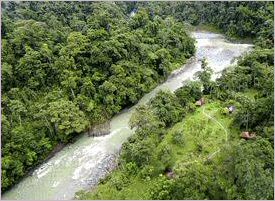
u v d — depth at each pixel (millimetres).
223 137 56906
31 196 53531
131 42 79562
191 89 69250
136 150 52969
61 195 52969
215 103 66875
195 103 67188
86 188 53438
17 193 54406
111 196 49875
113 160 58125
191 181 46188
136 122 59625
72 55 74375
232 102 64875
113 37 78500
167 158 52531
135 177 51938
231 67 78812
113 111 69188
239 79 70812
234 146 48062
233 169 46938
